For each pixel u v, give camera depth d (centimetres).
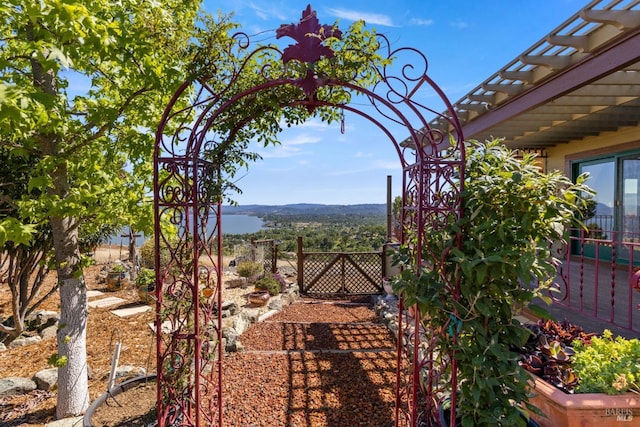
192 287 215
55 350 416
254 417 276
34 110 196
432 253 197
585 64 330
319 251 774
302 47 191
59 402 282
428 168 205
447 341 197
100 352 400
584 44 314
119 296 646
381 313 550
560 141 731
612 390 208
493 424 177
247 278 750
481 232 186
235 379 340
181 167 210
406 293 197
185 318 238
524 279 169
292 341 445
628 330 301
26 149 271
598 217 661
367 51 198
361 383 330
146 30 236
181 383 240
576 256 689
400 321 247
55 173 275
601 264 639
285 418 274
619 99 459
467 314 185
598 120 542
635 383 209
